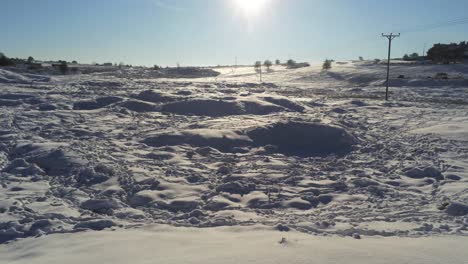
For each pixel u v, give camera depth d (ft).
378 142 49.39
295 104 75.05
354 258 17.13
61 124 53.93
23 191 30.53
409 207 27.99
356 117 67.77
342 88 150.30
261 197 30.14
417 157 42.55
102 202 27.96
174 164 38.50
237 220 25.30
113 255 18.60
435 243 19.83
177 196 30.32
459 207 26.48
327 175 36.42
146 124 56.59
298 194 31.04
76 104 68.74
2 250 20.89
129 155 40.81
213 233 22.57
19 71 150.71
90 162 37.09
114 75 168.25
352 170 37.83
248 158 41.81
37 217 25.30
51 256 18.97
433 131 55.47
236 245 19.51
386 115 71.82
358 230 22.74
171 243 20.42
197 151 43.34
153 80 139.54
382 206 28.32
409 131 56.49
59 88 90.53
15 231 23.13
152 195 29.96
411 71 207.21
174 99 75.31
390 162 40.83
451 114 74.08
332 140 48.11
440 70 206.18
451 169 37.93
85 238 21.72
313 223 24.23
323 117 64.39
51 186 31.96
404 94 122.83
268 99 76.84
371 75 200.44
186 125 55.93
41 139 45.68
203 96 78.89
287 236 21.38
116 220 25.40
